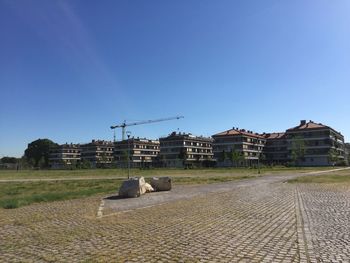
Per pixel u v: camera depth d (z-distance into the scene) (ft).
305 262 26.96
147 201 71.56
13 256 29.66
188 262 27.07
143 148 654.94
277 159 574.15
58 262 27.53
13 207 65.26
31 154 655.76
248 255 28.96
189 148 597.52
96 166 614.34
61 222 46.62
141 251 30.48
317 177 159.74
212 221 45.55
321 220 45.62
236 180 147.02
